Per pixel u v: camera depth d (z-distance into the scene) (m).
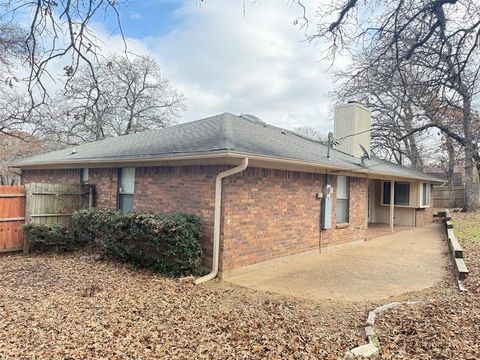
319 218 10.26
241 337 4.44
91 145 14.27
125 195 9.95
